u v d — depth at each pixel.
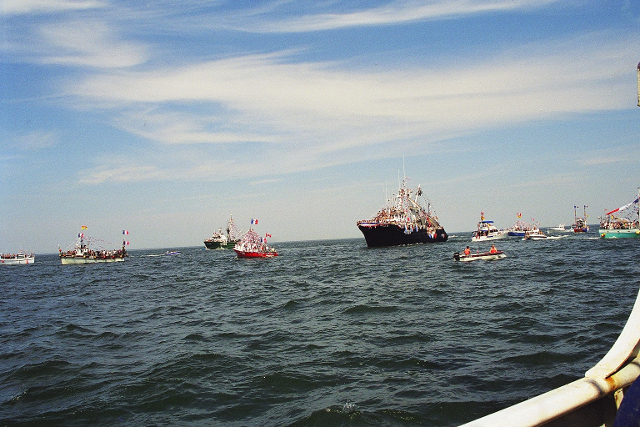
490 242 124.06
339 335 21.61
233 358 18.45
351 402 13.41
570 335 19.22
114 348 21.48
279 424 12.45
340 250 135.25
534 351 17.20
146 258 143.25
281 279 53.06
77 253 117.25
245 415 13.20
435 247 108.06
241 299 37.03
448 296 31.78
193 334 23.55
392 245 115.56
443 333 20.86
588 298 28.00
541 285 35.19
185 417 13.25
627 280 35.47
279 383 15.40
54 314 33.72
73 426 13.01
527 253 73.00
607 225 104.56
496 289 34.19
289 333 22.64
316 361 17.58
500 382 14.34
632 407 4.08
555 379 14.28
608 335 18.81
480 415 12.23
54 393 15.56
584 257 59.16
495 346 18.31
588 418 4.99
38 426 13.09
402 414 12.45
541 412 4.39
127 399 14.71
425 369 15.95
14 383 16.84
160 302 37.75
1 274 88.12
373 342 19.89
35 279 71.50
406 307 28.11
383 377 15.42
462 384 14.35
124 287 52.50
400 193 119.88
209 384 15.63
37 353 21.05
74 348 21.77
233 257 122.69
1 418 13.72
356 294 35.53
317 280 49.22
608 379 4.90
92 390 15.66
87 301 40.72
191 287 49.25
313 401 13.81
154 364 18.25
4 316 34.03
